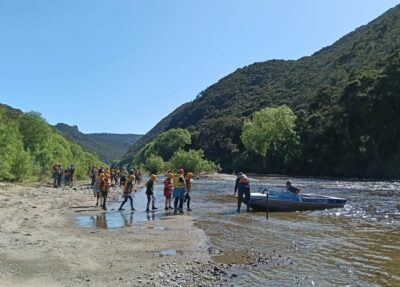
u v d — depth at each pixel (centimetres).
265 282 1051
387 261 1262
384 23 14612
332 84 12606
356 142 8562
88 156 9219
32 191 3359
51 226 1805
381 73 8869
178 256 1320
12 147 4462
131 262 1228
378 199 3309
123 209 2575
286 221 2116
